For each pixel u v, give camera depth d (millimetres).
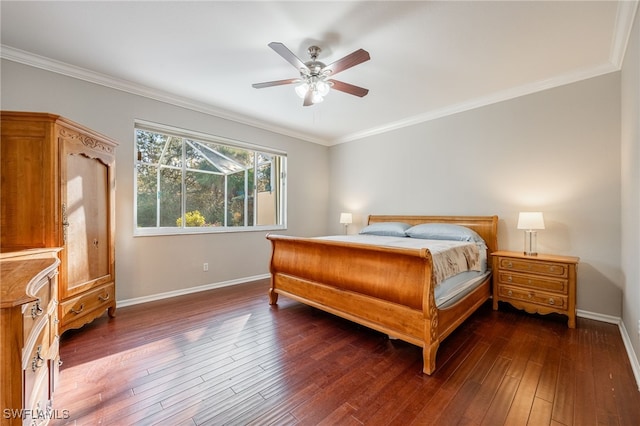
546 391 1643
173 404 1521
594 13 1955
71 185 2234
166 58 2574
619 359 1998
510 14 1975
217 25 2107
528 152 3186
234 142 4102
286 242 3002
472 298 2648
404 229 3830
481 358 2023
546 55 2516
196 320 2705
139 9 1934
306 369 1874
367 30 2164
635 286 1964
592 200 2799
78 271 2312
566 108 2939
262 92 3309
